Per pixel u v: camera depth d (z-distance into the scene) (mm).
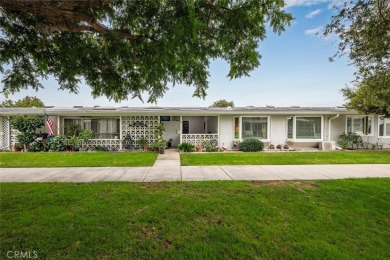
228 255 2740
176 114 14211
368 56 3873
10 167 8102
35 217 3615
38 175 6793
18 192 4926
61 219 3553
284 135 14930
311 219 3666
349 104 13086
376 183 5730
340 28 3684
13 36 4168
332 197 4641
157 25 3516
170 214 3793
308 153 12031
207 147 13961
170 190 5078
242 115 14719
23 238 3008
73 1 2959
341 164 8711
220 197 4613
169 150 14141
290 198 4574
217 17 3699
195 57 4176
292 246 2918
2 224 3373
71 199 4453
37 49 4348
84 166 8281
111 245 2889
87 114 13852
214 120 16938
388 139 15188
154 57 3646
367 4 3273
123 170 7559
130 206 4117
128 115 14211
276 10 3490
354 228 3381
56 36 4316
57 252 2732
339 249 2857
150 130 14711
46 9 3016
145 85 5105
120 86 5160
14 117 13938
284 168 7887
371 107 12039
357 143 14578
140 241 3006
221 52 4375
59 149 13164
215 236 3141
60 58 4488
